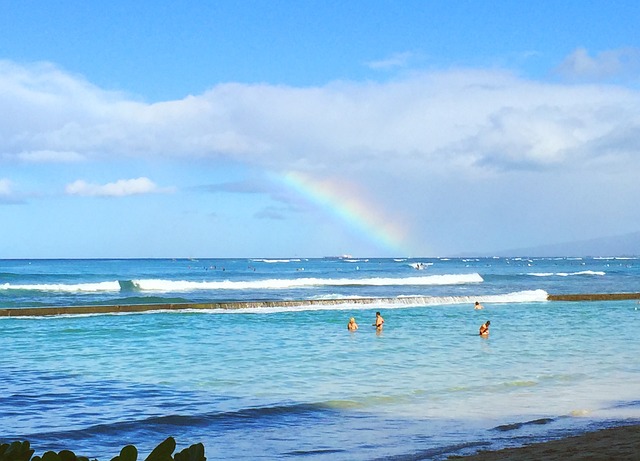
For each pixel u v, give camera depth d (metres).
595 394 16.73
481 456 10.95
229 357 22.72
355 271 132.38
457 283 84.69
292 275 109.12
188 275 105.62
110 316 38.75
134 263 196.75
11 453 2.53
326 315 39.88
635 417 14.34
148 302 49.53
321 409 15.02
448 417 14.34
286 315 39.88
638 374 19.56
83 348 25.14
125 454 2.34
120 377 18.78
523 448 11.41
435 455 11.37
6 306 46.69
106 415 14.32
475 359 22.36
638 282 90.56
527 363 21.52
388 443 12.34
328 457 11.44
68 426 13.37
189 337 28.77
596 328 33.03
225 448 12.03
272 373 19.52
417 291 67.19
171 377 18.80
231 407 15.13
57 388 17.16
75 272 113.12
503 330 31.95
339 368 20.44
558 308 46.28
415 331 31.42
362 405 15.43
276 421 14.00
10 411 14.56
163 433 13.08
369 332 30.91
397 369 20.30
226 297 56.78
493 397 16.31
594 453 10.66
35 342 27.06
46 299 53.47
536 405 15.52
